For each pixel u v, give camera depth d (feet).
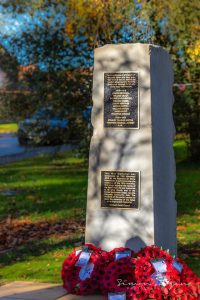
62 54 42.39
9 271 18.16
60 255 20.07
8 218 27.53
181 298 14.29
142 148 16.34
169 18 40.01
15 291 15.60
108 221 16.62
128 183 16.44
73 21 40.47
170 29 40.45
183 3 39.93
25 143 60.95
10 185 38.75
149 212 16.28
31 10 41.98
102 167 16.67
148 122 16.33
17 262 19.48
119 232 16.52
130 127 16.44
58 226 25.48
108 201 16.62
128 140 16.46
